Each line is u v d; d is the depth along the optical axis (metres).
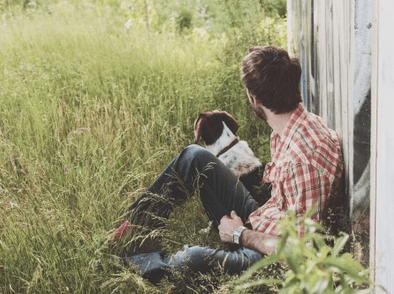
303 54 4.56
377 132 2.34
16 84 5.35
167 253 3.38
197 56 6.56
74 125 4.80
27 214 3.46
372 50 2.41
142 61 6.17
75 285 3.21
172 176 3.34
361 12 2.48
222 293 2.77
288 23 5.41
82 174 3.96
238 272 2.99
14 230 3.42
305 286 1.52
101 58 6.29
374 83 2.38
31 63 6.14
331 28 3.37
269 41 5.90
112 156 4.30
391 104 2.12
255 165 3.62
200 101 5.21
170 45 6.91
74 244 3.39
